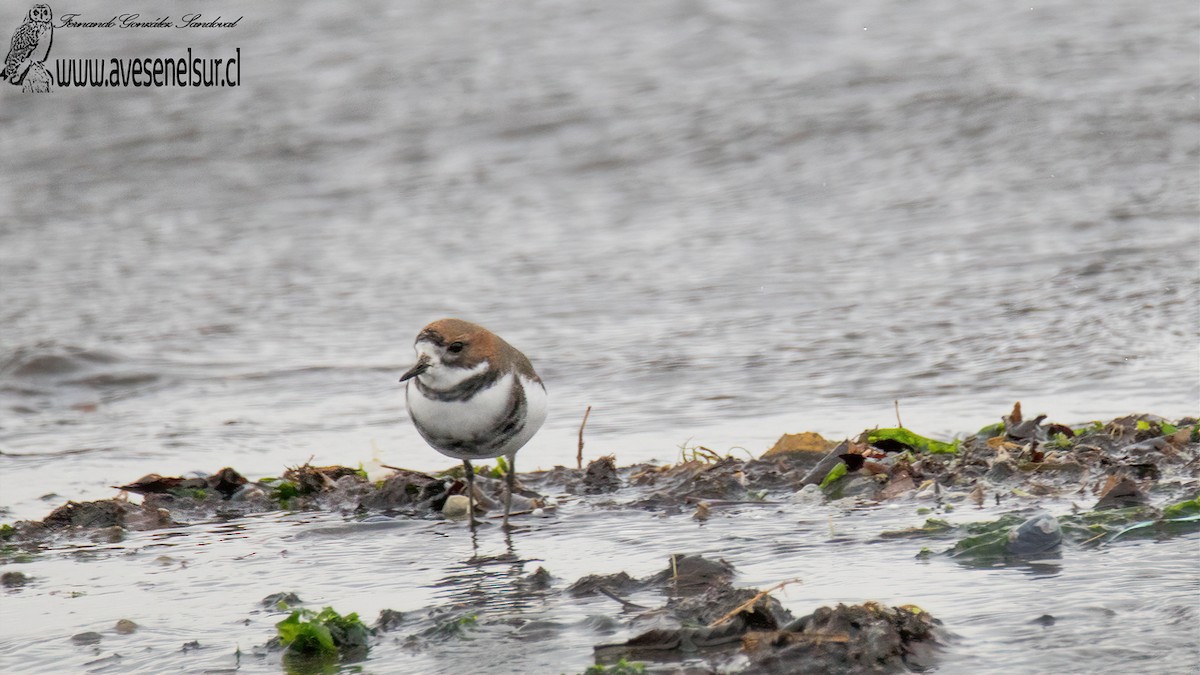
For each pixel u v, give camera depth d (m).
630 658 6.02
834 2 31.12
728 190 21.91
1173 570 6.79
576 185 22.89
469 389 8.52
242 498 10.07
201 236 21.73
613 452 11.33
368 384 14.23
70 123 27.53
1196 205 18.83
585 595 7.13
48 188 24.61
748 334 15.16
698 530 8.46
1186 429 9.91
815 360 13.99
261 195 23.67
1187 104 22.72
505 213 21.78
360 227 21.66
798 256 18.34
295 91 28.22
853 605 6.12
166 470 11.48
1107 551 7.21
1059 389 12.35
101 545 8.98
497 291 17.73
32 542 9.14
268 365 15.09
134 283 19.17
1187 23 27.89
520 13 31.95
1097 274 16.22
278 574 8.02
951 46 27.62
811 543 7.91
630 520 8.93
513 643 6.35
